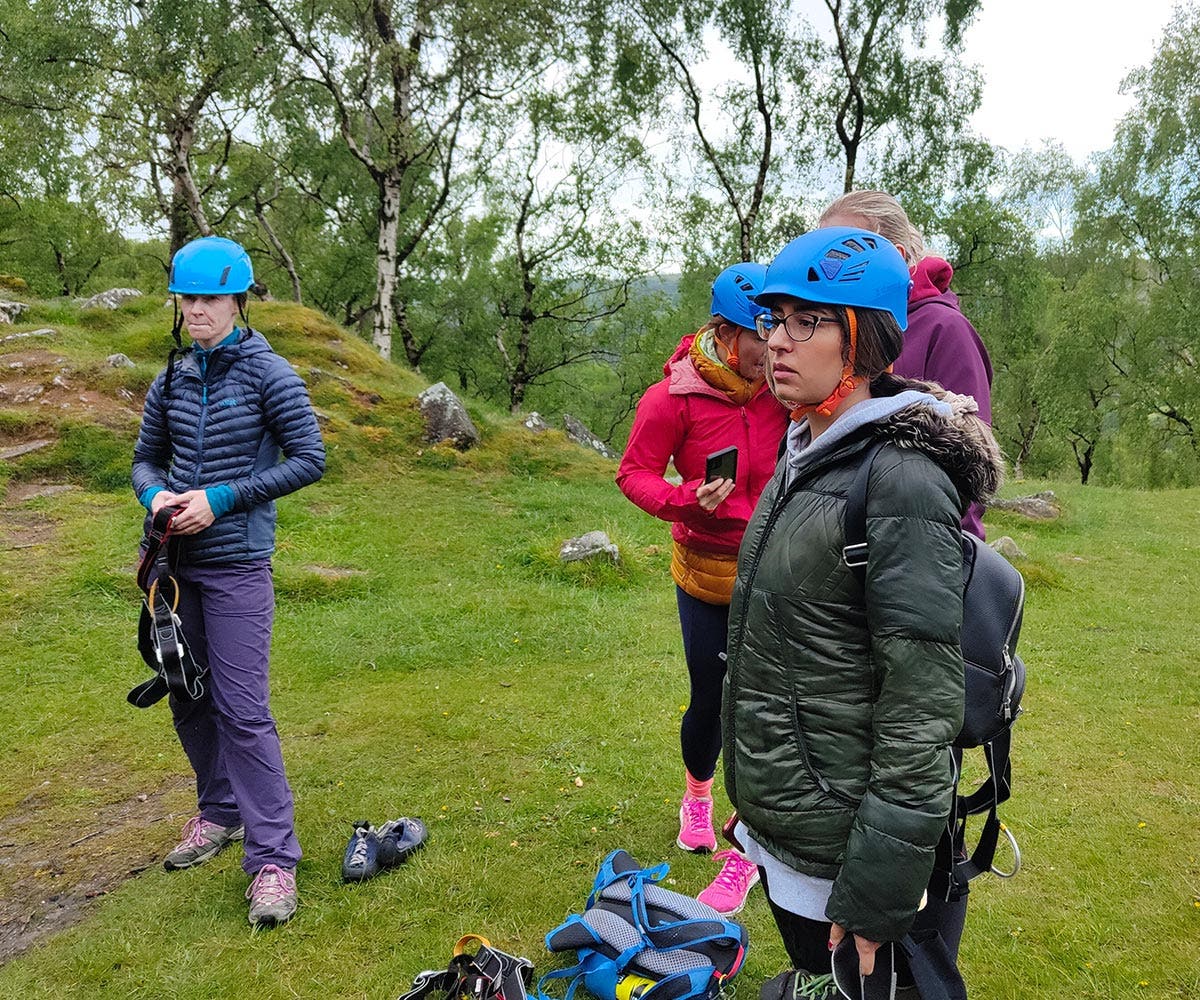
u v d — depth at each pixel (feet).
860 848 4.53
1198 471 100.99
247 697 8.89
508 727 13.43
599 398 107.76
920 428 4.65
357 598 20.07
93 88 48.91
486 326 85.51
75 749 12.56
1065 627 19.90
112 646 16.33
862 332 4.84
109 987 7.77
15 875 9.62
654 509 8.65
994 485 4.90
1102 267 99.30
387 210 58.49
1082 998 7.59
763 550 5.19
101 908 8.96
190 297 8.75
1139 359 93.35
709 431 8.70
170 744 12.75
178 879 9.40
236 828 10.06
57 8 50.37
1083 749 12.96
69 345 34.96
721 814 10.87
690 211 71.82
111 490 26.66
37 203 95.25
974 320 80.48
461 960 7.41
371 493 29.81
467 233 83.66
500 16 53.67
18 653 15.90
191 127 56.13
